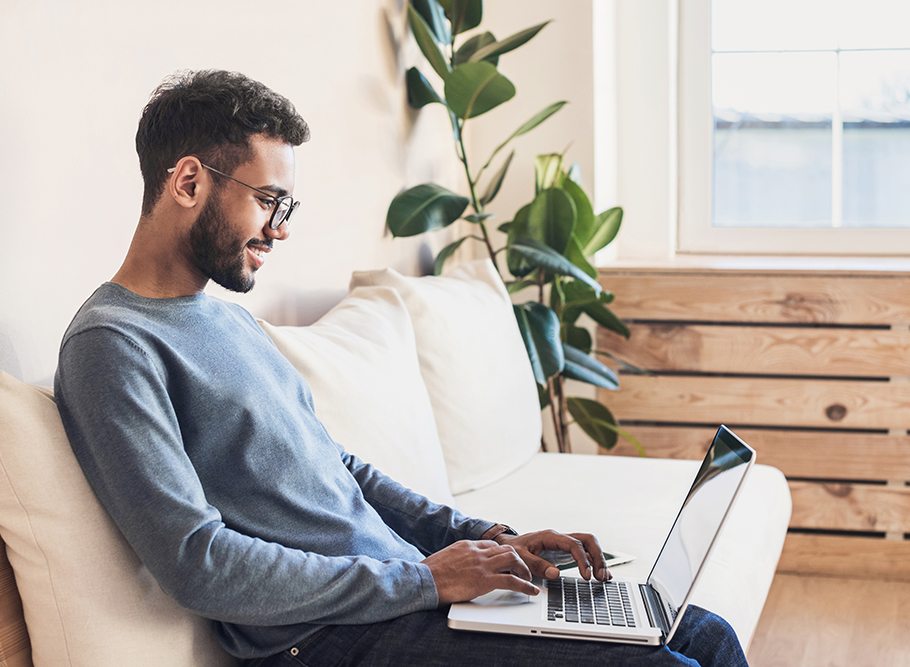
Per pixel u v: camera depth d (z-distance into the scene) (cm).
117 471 88
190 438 98
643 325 256
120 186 121
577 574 121
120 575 92
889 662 196
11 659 93
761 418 250
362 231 201
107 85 118
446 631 102
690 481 186
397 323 165
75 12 112
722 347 251
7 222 101
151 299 98
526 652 98
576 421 251
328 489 110
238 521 101
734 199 294
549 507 169
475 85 207
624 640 99
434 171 252
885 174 281
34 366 105
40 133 106
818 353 244
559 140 265
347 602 98
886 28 275
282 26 164
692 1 284
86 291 115
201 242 100
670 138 284
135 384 90
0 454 88
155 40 128
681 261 280
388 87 217
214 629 104
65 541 89
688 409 255
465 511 166
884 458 242
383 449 141
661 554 124
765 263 264
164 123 99
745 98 288
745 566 148
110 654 91
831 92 281
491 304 203
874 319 239
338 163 188
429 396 174
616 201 291
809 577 248
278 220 105
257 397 103
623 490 180
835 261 268
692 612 110
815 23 279
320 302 180
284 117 103
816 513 248
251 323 117
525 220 230
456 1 224
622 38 283
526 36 216
